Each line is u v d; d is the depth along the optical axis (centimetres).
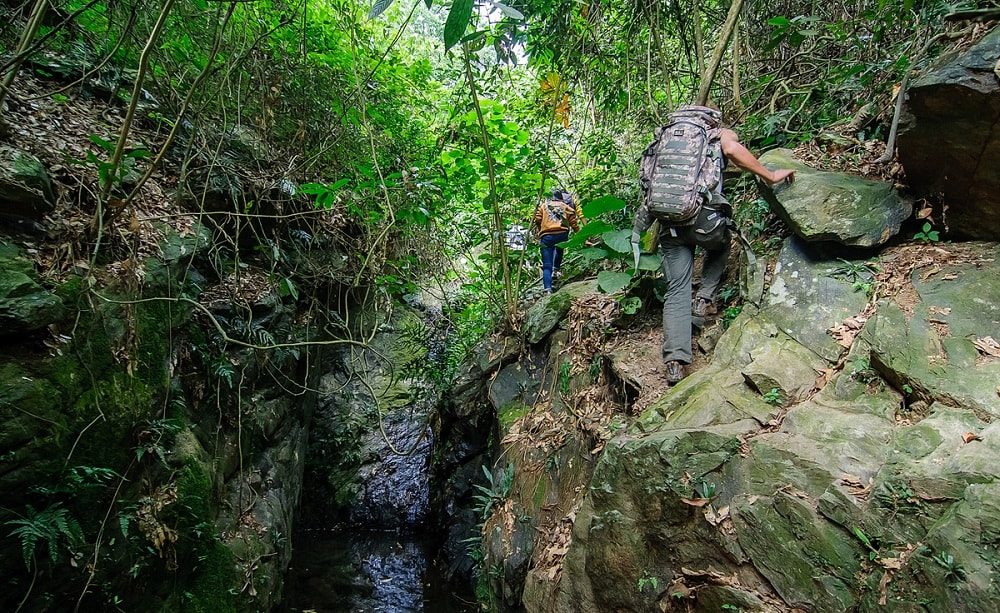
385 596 573
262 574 436
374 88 561
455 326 785
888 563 198
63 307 286
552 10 493
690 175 300
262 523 467
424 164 555
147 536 321
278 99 497
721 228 311
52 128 353
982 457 201
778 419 261
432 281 891
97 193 335
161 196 411
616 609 274
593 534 285
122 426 318
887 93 356
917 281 278
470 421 604
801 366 277
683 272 322
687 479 256
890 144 322
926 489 204
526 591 343
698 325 353
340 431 853
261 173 503
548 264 581
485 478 596
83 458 287
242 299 461
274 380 526
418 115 664
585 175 622
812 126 405
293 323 550
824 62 438
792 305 302
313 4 498
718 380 292
